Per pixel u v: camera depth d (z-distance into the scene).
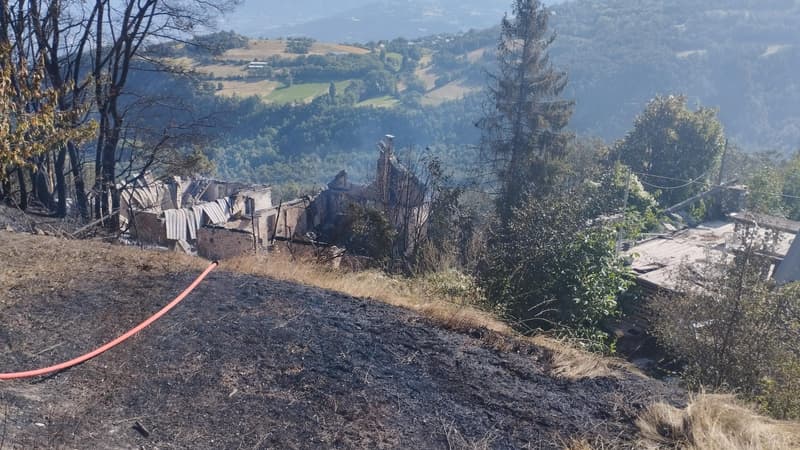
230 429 3.11
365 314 4.76
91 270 5.17
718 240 16.50
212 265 5.52
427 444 3.15
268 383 3.59
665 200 26.61
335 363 3.88
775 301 7.37
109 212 14.70
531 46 24.80
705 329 7.51
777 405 6.08
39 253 5.53
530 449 3.17
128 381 3.48
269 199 26.62
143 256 5.79
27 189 15.65
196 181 26.59
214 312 4.46
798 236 13.09
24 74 7.68
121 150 15.56
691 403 3.60
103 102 14.70
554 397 3.75
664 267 13.47
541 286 7.70
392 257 11.22
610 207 17.08
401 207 14.09
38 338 3.88
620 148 28.03
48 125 7.66
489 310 6.05
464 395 3.67
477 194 22.52
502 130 25.06
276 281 5.40
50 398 3.22
